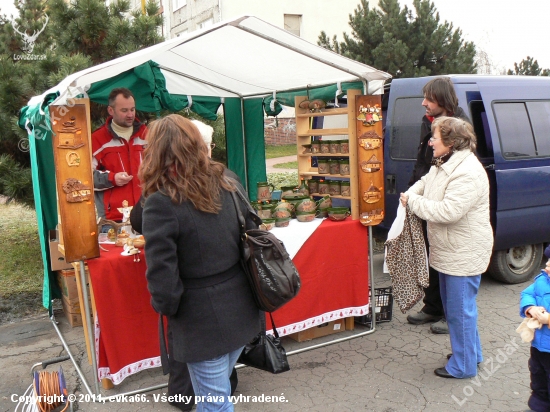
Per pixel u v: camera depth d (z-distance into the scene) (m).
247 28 3.22
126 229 3.35
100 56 6.06
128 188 3.83
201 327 2.06
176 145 2.00
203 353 2.07
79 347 4.07
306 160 4.82
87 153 2.91
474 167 2.99
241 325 2.14
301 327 3.75
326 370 3.50
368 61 10.41
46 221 4.60
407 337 4.01
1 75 5.39
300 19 18.22
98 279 3.02
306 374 3.45
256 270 2.15
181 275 2.07
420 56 10.47
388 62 10.08
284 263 2.21
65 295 4.59
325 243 3.78
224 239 2.09
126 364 3.19
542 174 5.02
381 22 10.66
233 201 2.18
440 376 3.32
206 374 2.13
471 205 2.98
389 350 3.78
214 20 16.77
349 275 3.94
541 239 5.18
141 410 3.08
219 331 2.08
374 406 3.01
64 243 2.88
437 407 2.97
